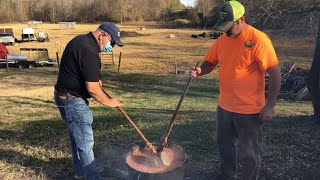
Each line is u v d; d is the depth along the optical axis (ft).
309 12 33.73
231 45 12.00
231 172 13.35
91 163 13.21
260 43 11.50
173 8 289.94
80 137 12.96
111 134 20.38
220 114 12.74
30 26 224.94
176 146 13.16
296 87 54.60
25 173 14.82
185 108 35.01
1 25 235.81
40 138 19.88
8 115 29.32
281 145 17.60
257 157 12.48
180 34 181.78
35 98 42.96
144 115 28.68
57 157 16.57
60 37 159.33
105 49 12.57
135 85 63.98
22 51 86.28
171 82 67.82
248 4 35.58
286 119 24.57
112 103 12.79
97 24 260.62
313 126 21.75
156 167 11.89
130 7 281.74
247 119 12.13
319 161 15.75
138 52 114.42
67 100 12.60
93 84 12.25
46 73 74.74
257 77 11.91
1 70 78.89
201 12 229.04
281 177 14.33
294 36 36.22
